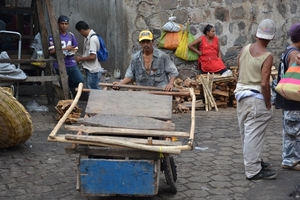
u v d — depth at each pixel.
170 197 4.58
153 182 4.11
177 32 9.70
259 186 4.87
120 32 9.74
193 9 9.82
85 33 8.80
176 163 5.62
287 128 5.27
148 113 4.65
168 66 5.34
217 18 9.99
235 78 9.07
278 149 6.23
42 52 8.84
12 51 9.34
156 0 9.64
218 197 4.59
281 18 10.45
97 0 10.07
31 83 9.91
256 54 4.85
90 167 4.12
